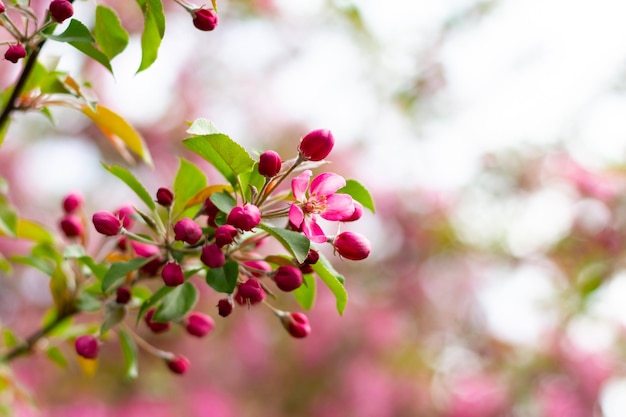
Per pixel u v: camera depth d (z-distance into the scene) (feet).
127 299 8.13
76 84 8.66
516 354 25.14
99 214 7.30
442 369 26.48
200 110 25.12
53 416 22.15
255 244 7.58
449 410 25.21
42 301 24.91
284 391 25.57
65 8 7.23
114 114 9.18
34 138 24.62
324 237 6.89
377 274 27.07
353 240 7.02
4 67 21.26
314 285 8.07
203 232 7.15
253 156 7.39
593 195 21.12
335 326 26.09
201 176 7.94
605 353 24.21
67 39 7.30
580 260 21.63
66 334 9.71
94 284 9.02
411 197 26.27
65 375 23.18
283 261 7.25
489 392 25.00
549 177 22.84
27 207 24.91
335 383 25.63
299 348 25.76
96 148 24.48
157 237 8.08
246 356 25.03
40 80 8.81
